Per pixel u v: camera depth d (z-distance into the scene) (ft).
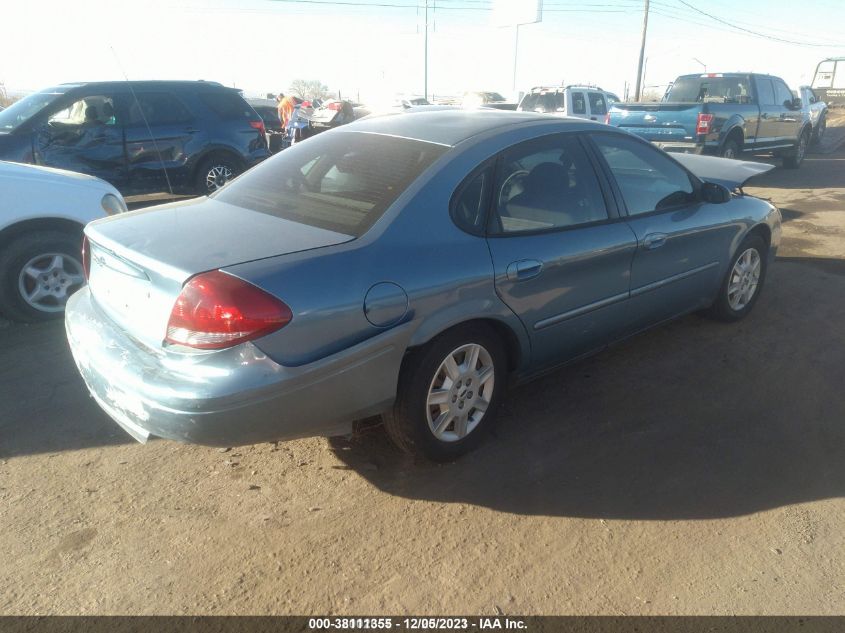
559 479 10.44
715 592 8.21
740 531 9.31
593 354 13.16
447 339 9.97
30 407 12.49
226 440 8.37
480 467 10.75
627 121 40.09
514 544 9.02
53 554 8.78
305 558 8.73
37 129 26.63
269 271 8.34
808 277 20.84
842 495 10.13
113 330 9.58
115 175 28.50
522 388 13.35
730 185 17.22
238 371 8.07
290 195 10.79
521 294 10.73
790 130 45.78
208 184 31.12
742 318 17.12
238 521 9.44
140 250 8.93
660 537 9.18
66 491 10.08
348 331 8.75
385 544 9.00
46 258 16.63
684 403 12.83
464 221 10.22
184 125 29.89
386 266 9.14
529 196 11.21
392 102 95.86
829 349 15.39
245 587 8.25
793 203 33.60
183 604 7.99
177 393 8.12
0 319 16.99
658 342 15.66
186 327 8.18
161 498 9.93
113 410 9.25
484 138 11.03
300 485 10.26
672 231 13.52
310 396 8.59
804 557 8.82
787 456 11.12
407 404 9.83
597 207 12.28
